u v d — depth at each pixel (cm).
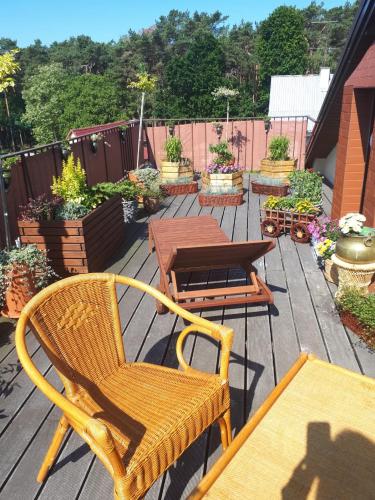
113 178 803
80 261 396
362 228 362
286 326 314
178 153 802
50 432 218
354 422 175
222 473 152
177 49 5475
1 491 186
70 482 189
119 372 199
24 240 392
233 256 320
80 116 3862
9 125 4541
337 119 677
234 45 4962
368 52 452
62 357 180
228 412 183
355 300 302
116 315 203
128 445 150
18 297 324
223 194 690
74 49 6625
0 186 356
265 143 1003
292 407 184
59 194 438
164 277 321
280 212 514
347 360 271
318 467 154
